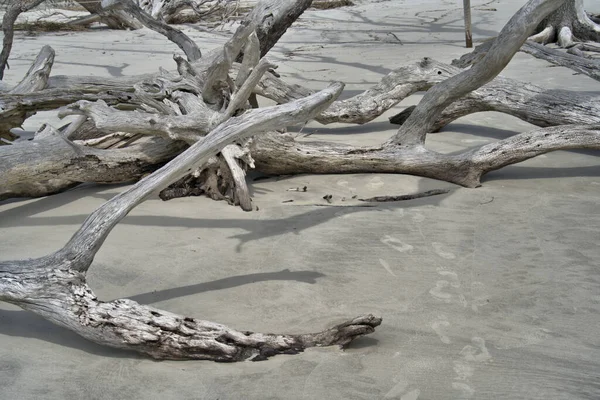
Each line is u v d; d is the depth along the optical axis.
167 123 5.39
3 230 5.01
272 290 4.06
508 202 5.46
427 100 6.01
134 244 4.68
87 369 3.30
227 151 5.41
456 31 15.24
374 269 4.33
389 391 3.09
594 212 5.21
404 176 6.07
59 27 16.33
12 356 3.40
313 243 4.71
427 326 3.67
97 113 5.45
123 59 12.38
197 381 3.18
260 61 5.10
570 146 5.93
